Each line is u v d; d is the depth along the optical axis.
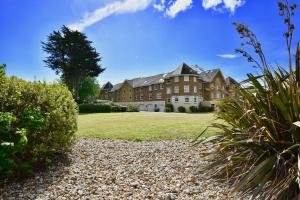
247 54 2.89
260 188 2.28
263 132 2.67
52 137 4.73
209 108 46.50
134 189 3.66
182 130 9.41
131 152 6.10
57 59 43.34
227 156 3.05
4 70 4.31
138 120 15.84
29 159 4.39
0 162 3.57
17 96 4.30
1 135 3.75
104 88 77.56
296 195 2.22
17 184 3.97
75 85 44.75
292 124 2.51
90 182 4.00
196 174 4.07
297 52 2.74
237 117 3.35
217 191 3.28
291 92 2.65
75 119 5.84
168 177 4.11
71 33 43.06
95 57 44.56
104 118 19.11
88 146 6.95
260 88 2.93
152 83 52.88
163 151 6.03
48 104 4.72
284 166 2.40
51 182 4.03
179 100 47.12
